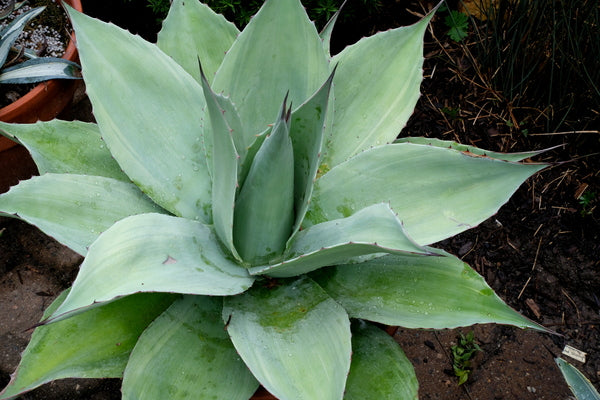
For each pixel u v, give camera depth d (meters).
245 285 0.95
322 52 1.02
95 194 1.00
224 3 1.48
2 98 1.32
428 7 1.68
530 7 1.51
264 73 1.02
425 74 1.61
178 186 1.03
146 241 0.92
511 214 1.47
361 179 1.00
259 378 0.85
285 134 0.86
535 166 0.92
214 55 1.12
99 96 1.00
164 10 1.54
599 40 1.41
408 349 1.35
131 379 0.92
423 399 1.31
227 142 0.84
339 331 0.91
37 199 0.97
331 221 0.97
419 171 0.97
